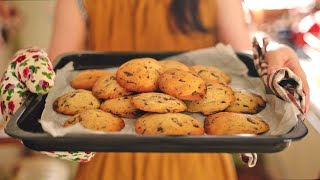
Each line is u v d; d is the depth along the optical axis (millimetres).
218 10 783
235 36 792
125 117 577
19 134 487
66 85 664
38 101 570
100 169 636
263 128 547
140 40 779
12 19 976
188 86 594
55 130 487
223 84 630
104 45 787
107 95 607
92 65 716
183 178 632
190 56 722
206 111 587
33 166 628
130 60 677
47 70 582
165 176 634
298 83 558
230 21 787
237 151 493
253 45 682
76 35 796
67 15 791
